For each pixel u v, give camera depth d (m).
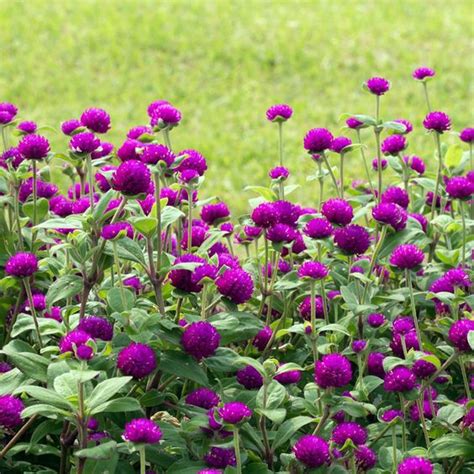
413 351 3.86
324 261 4.89
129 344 3.90
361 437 3.66
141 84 14.74
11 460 3.94
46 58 15.70
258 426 3.99
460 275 4.46
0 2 18.70
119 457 3.89
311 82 14.88
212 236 4.41
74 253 4.01
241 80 14.97
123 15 17.81
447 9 18.44
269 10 18.41
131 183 3.76
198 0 18.94
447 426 4.00
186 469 3.67
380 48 16.25
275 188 5.30
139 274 4.57
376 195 5.88
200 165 4.61
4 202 4.84
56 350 3.89
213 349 3.69
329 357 3.63
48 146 4.65
